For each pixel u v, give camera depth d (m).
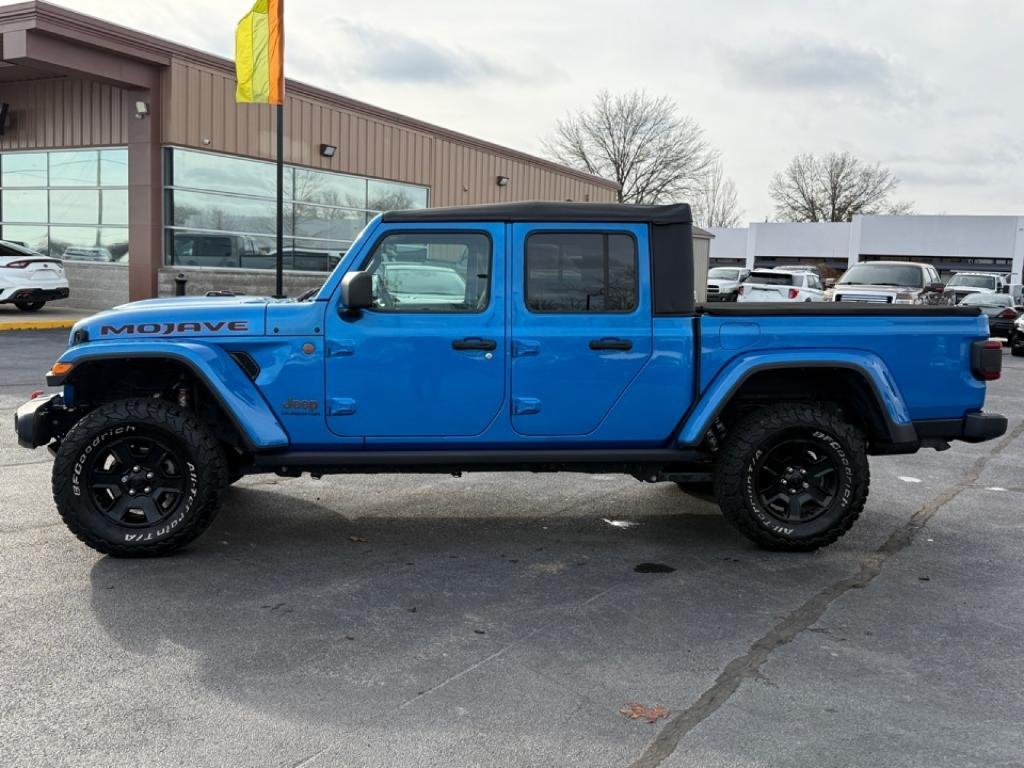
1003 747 3.06
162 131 18.09
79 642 3.81
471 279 5.00
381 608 4.27
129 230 18.36
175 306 5.12
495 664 3.66
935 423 5.27
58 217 19.92
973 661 3.76
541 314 5.01
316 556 5.06
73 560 4.87
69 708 3.23
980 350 5.21
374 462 5.02
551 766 2.90
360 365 4.96
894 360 5.16
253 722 3.15
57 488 4.77
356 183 22.94
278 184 15.77
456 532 5.59
